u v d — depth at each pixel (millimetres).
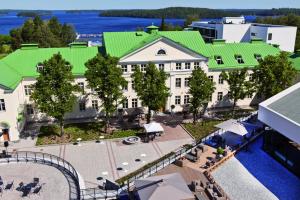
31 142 54438
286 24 184000
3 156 44031
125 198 36438
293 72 62625
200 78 58750
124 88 64562
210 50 69812
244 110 71188
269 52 75500
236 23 122000
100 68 53062
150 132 55656
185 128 60656
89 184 41750
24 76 59625
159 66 64938
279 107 46031
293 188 39406
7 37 179125
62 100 52969
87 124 62219
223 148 48906
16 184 36688
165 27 169125
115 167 46562
